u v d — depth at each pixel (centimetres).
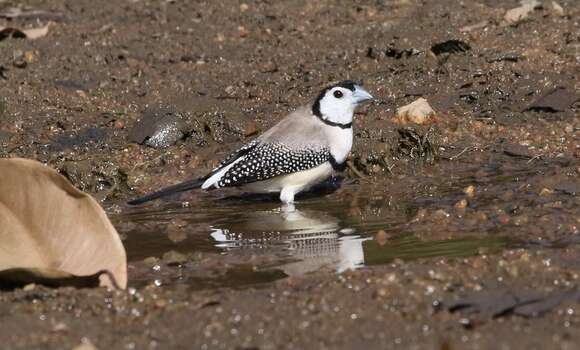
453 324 793
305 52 1762
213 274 996
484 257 946
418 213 1157
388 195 1273
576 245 990
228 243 1112
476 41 1727
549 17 1794
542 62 1634
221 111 1537
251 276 982
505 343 752
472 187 1238
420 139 1398
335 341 776
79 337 804
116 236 940
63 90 1639
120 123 1534
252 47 1809
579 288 852
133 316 848
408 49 1695
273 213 1240
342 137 1307
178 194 1345
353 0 1984
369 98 1297
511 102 1537
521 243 1020
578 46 1670
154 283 977
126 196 1345
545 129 1441
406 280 892
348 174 1374
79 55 1769
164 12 1980
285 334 793
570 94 1521
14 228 960
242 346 776
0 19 1944
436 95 1569
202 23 1927
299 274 975
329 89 1304
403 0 1942
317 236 1117
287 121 1313
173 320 832
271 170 1277
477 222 1111
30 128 1528
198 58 1769
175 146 1470
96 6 2020
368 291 873
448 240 1054
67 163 1374
